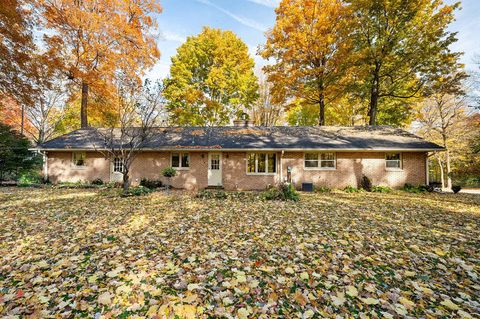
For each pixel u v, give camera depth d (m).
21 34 12.06
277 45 17.52
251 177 13.53
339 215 6.36
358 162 13.23
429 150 12.18
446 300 2.43
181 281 2.75
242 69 24.08
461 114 18.34
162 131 15.49
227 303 2.35
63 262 3.27
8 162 14.42
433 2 14.73
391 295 2.51
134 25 17.97
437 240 4.38
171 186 13.60
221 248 3.85
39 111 20.09
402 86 17.19
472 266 3.27
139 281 2.75
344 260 3.40
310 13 16.34
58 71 15.62
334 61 16.20
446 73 14.55
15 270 3.05
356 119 25.14
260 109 26.31
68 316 2.12
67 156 14.18
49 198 9.01
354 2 14.95
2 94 13.26
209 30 24.33
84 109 17.27
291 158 13.45
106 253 3.62
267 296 2.48
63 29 15.26
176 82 22.77
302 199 9.26
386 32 15.62
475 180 10.55
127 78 15.30
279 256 3.53
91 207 7.31
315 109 22.05
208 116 24.08
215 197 9.43
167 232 4.73
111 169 13.98
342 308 2.29
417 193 11.66
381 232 4.83
